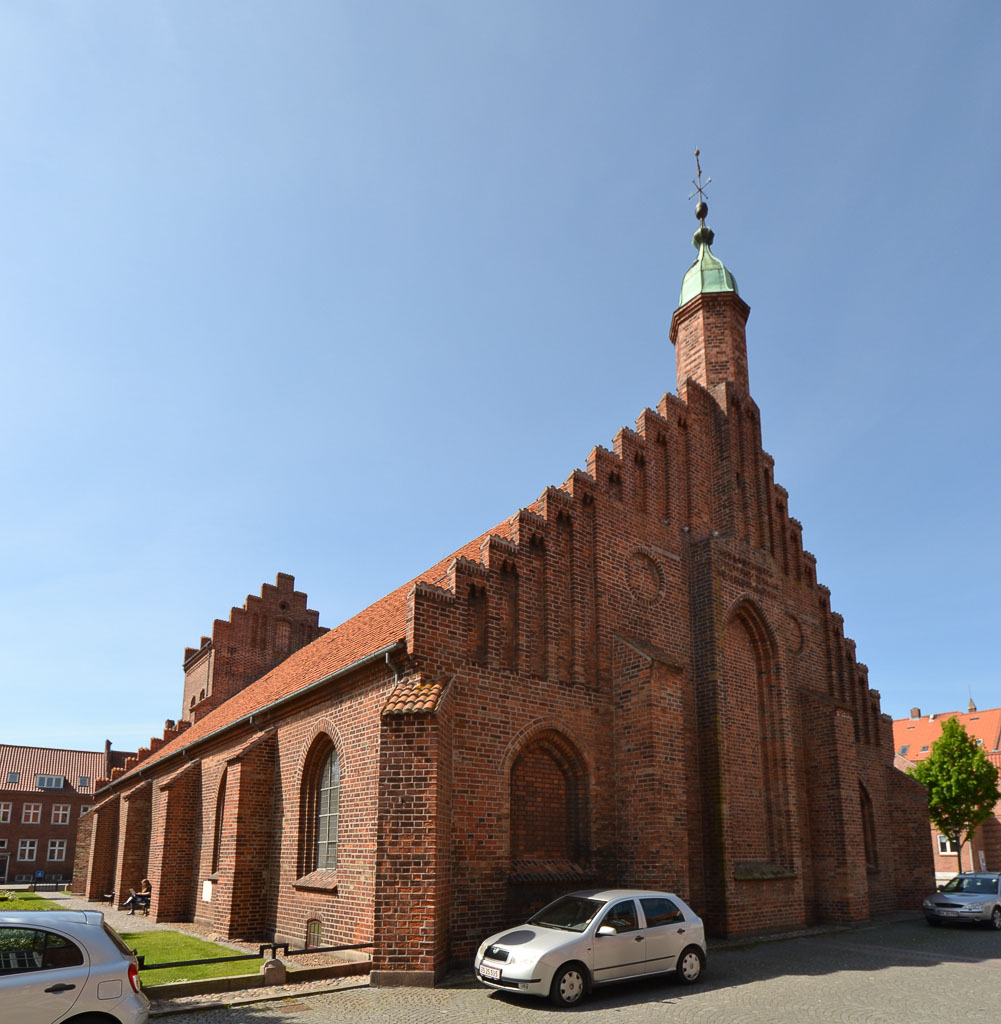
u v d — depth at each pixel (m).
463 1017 10.70
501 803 15.55
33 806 73.06
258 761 20.44
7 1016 7.98
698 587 21.41
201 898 24.03
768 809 21.81
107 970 8.66
